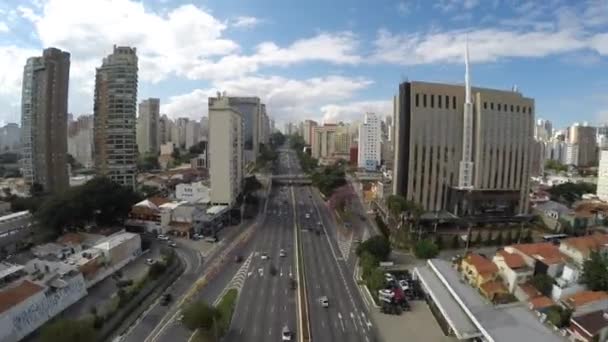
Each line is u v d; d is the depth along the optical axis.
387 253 104.75
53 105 163.12
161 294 82.88
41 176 164.50
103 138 168.25
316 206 181.75
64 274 78.94
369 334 68.88
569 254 98.00
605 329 62.16
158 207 134.88
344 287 88.94
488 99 142.50
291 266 101.69
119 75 164.00
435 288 81.75
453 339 67.69
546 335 63.03
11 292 66.75
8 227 113.69
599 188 189.25
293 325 71.19
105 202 124.75
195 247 116.81
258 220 153.00
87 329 57.62
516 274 80.69
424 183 140.88
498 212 145.75
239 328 69.88
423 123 138.25
